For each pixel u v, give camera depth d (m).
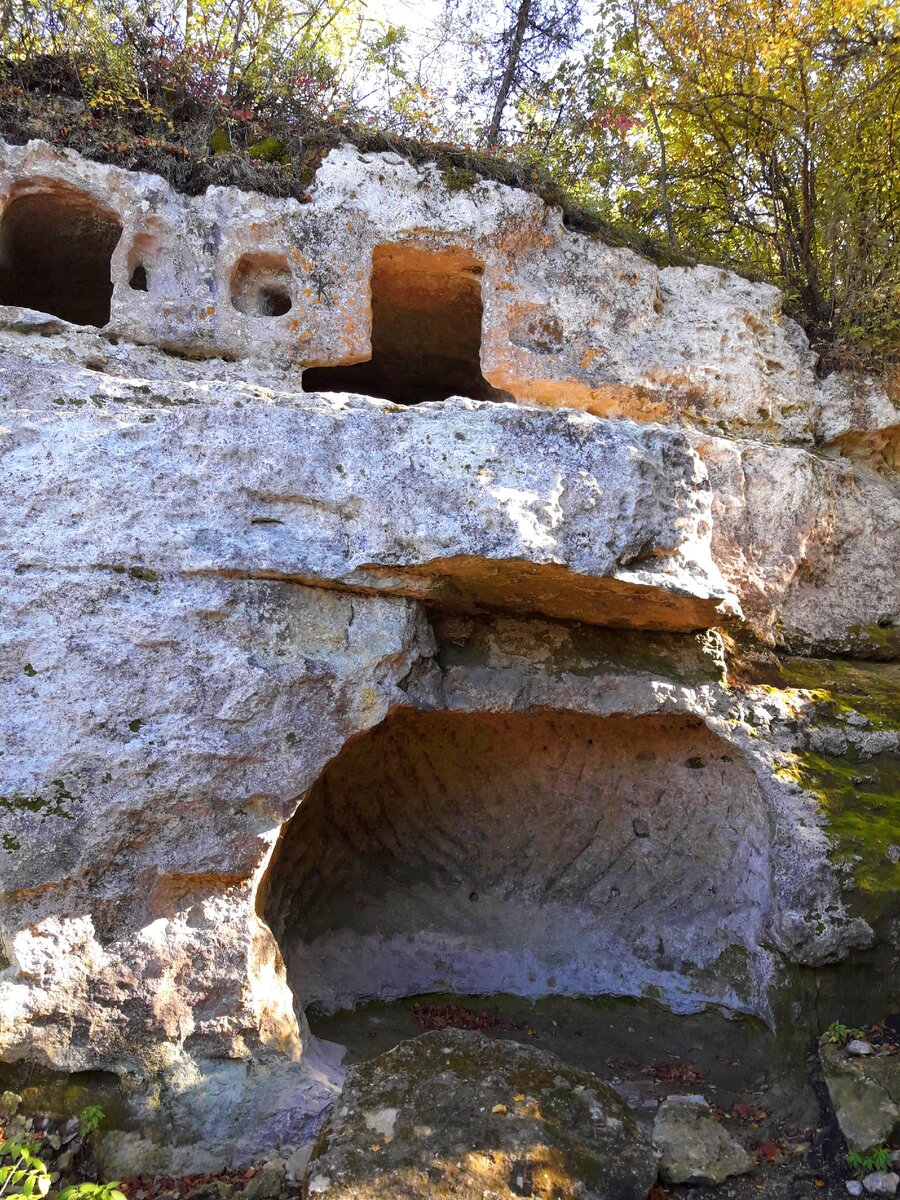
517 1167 3.03
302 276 4.84
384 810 5.16
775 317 5.75
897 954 4.00
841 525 5.56
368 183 4.99
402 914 5.16
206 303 4.70
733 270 5.80
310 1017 4.57
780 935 4.05
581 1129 3.25
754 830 4.55
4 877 3.35
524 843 5.22
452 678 4.27
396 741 5.02
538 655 4.51
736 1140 3.67
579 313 5.22
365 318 4.87
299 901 4.88
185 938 3.54
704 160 7.07
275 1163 3.38
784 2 6.00
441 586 4.02
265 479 3.78
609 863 5.11
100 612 3.61
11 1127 3.28
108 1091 3.42
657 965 4.88
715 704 4.59
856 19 5.89
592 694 4.46
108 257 5.11
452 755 5.14
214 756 3.59
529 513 3.80
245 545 3.75
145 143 4.81
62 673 3.54
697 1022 4.63
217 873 3.58
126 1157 3.33
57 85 4.93
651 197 7.30
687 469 4.24
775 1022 4.11
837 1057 3.77
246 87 5.25
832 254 6.09
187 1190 3.29
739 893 4.66
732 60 6.34
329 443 3.85
